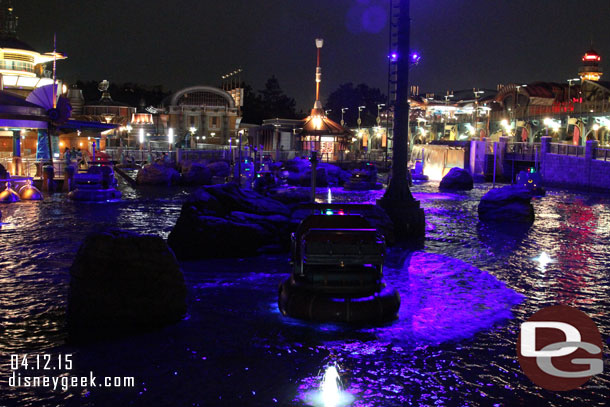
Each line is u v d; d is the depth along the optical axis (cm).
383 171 6588
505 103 7912
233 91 10638
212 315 897
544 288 1124
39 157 3878
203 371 673
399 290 1093
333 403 595
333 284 861
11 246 1508
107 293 829
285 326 838
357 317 839
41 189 3278
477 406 598
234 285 1115
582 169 4588
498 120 7806
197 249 1412
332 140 8331
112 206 2634
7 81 6097
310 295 860
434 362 714
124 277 835
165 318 852
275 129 9144
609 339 811
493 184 5212
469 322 882
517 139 7869
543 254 1529
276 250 1480
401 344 774
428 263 1387
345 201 3319
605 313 949
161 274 849
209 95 10175
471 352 751
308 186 4634
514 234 1931
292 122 9638
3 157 4300
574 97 7362
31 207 2492
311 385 639
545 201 3447
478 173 5759
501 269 1317
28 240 1609
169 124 9794
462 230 2027
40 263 1288
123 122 9288
